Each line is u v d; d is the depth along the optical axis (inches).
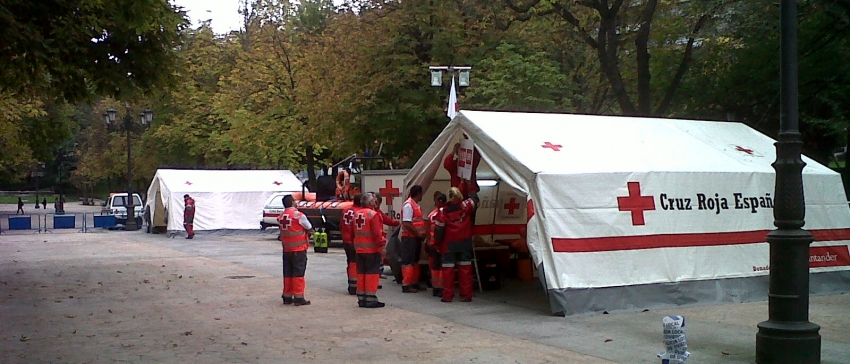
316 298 542.0
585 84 1216.8
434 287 546.3
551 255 457.4
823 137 912.3
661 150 541.6
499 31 1038.4
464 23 1085.1
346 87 1110.4
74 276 694.5
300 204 1083.3
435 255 545.3
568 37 1112.2
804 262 327.6
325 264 799.1
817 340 323.3
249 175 1407.5
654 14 978.7
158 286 617.6
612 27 906.7
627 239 480.7
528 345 374.3
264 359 349.4
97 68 605.9
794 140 331.6
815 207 566.9
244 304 516.1
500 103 1006.4
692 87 995.3
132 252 972.6
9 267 781.3
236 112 1558.8
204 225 1331.2
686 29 949.2
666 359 301.4
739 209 530.6
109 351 370.0
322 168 1720.0
